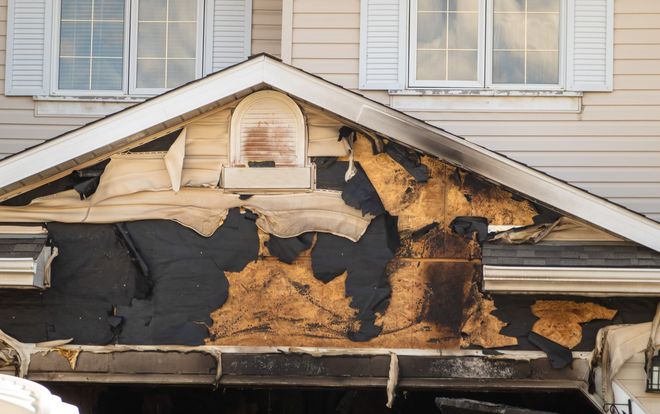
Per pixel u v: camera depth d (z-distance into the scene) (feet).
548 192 62.18
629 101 72.13
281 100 64.28
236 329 64.54
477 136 71.97
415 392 75.72
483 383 63.57
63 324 64.85
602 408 62.69
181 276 64.75
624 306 63.10
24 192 64.85
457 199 63.93
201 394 77.71
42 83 75.15
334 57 72.49
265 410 77.51
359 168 64.23
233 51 76.02
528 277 61.46
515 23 73.15
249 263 64.64
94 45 75.82
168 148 64.75
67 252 65.00
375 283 64.18
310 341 64.28
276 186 64.34
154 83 75.72
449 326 63.87
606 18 72.74
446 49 72.84
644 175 71.51
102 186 64.75
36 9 75.77
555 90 72.18
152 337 64.64
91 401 73.10
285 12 72.54
